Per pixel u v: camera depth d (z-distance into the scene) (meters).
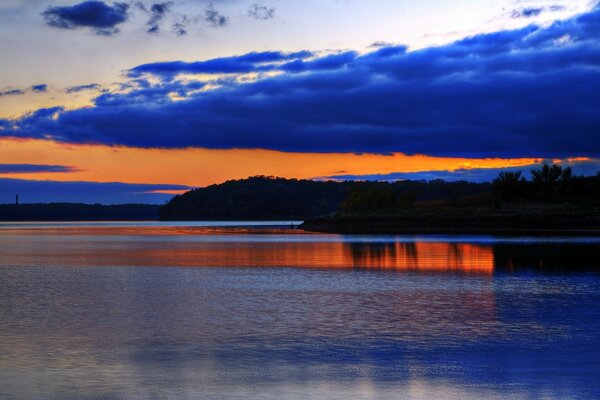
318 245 73.50
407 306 26.33
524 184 136.88
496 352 18.16
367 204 159.50
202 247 73.81
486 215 117.00
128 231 160.88
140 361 17.38
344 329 21.53
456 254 55.12
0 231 171.25
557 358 17.39
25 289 32.94
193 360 17.47
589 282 33.91
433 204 148.88
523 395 14.12
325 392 14.55
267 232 129.88
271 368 16.62
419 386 14.93
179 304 27.34
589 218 110.19
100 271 43.28
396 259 50.94
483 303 26.97
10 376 15.93
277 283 35.09
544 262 46.00
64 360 17.50
